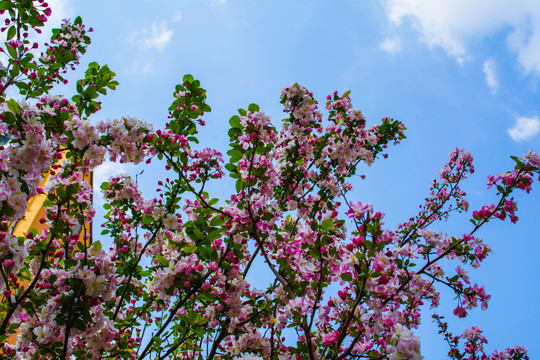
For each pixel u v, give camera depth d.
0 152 2.70
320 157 6.16
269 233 4.09
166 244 4.61
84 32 6.12
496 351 6.51
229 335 4.70
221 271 3.76
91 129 3.28
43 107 3.35
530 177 3.54
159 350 4.05
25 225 7.98
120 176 4.56
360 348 2.81
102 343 3.31
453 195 6.55
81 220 3.21
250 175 3.92
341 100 6.05
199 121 4.52
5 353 3.44
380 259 2.66
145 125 3.61
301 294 3.29
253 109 3.99
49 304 3.16
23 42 4.76
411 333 2.37
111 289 3.07
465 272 3.55
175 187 4.32
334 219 3.36
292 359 3.35
